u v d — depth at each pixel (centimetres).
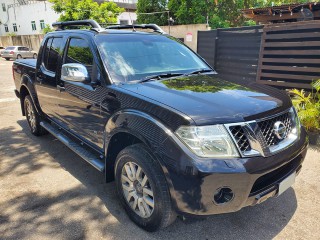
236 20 1725
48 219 281
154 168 229
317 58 563
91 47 317
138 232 262
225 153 208
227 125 210
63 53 370
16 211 294
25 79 482
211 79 308
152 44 352
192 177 202
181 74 321
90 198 317
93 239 253
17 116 652
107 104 280
